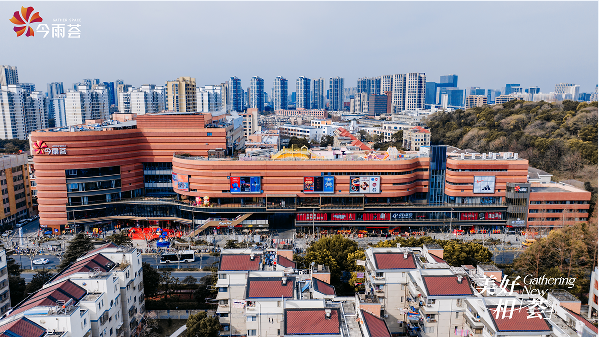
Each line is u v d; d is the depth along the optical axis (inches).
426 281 3348.9
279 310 3203.7
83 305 3125.0
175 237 6904.5
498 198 7229.3
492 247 6417.3
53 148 7007.9
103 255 3887.8
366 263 4084.6
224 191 7101.4
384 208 7047.2
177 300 4660.4
